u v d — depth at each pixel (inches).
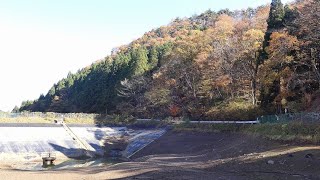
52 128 2197.3
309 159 806.5
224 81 2175.2
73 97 4347.9
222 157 1184.8
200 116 2299.5
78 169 1153.4
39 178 954.1
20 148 1785.2
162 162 1272.1
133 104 3105.3
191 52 2738.7
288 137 1050.7
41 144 1891.0
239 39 2278.5
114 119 2682.1
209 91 2379.4
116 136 2278.5
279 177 724.7
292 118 1158.3
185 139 1863.9
